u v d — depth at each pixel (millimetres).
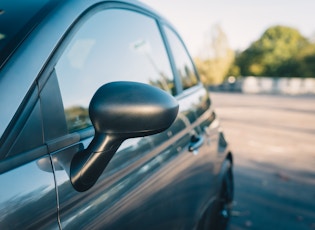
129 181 979
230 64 34594
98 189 846
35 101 728
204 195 1676
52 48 814
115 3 1240
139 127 681
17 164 656
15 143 662
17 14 887
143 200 1028
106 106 663
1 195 605
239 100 15086
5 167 633
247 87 23484
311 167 4508
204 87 2326
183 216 1365
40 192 672
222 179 2105
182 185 1360
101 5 1110
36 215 652
